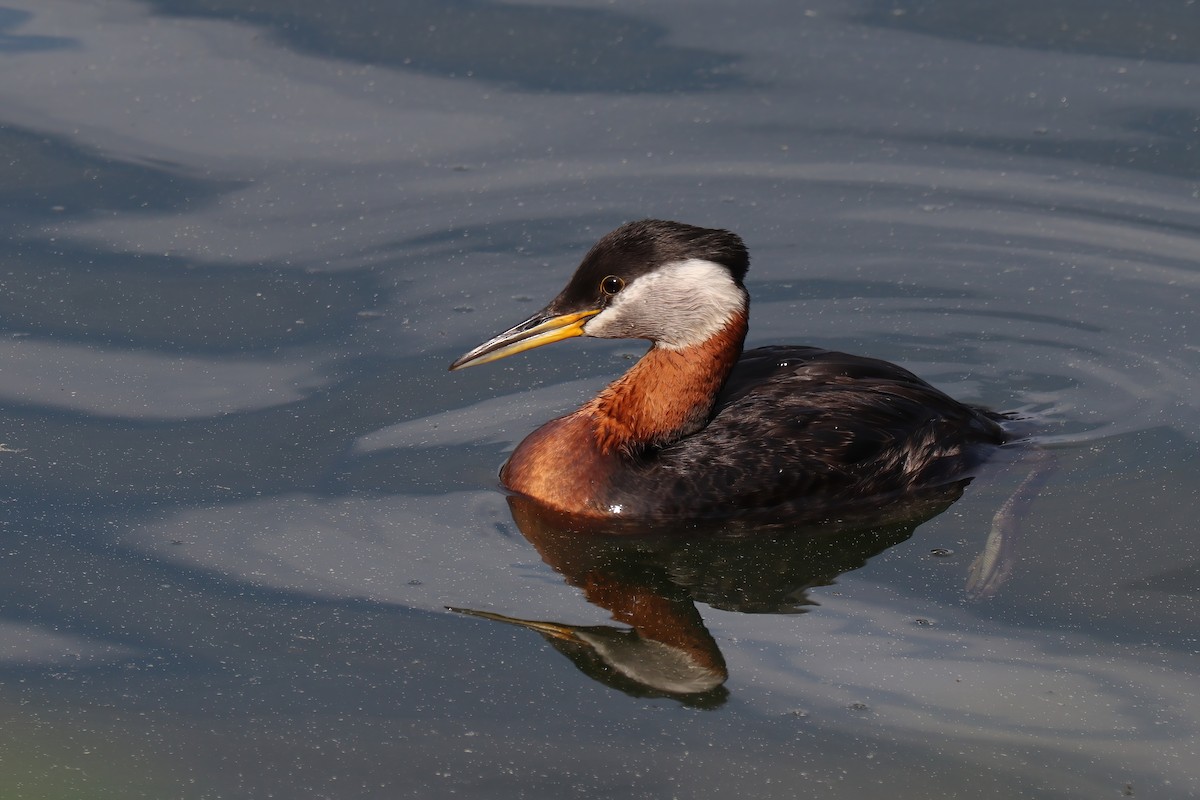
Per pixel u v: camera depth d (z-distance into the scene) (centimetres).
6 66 1850
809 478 1195
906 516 1188
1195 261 1529
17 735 912
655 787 879
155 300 1451
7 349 1365
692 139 1738
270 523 1140
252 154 1698
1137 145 1705
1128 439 1259
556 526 1162
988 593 1066
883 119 1764
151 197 1617
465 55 1900
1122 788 877
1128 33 1912
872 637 1021
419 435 1266
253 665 984
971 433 1259
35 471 1196
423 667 984
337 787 875
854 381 1265
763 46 1911
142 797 861
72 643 1002
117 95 1797
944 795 873
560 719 938
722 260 1199
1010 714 939
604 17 1991
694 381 1207
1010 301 1485
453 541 1127
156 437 1249
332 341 1395
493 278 1496
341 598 1055
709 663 995
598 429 1198
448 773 888
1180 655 989
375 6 2022
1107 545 1111
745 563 1124
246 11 2008
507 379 1363
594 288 1209
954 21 1958
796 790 877
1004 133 1734
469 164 1689
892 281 1521
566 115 1778
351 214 1597
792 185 1658
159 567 1085
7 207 1588
